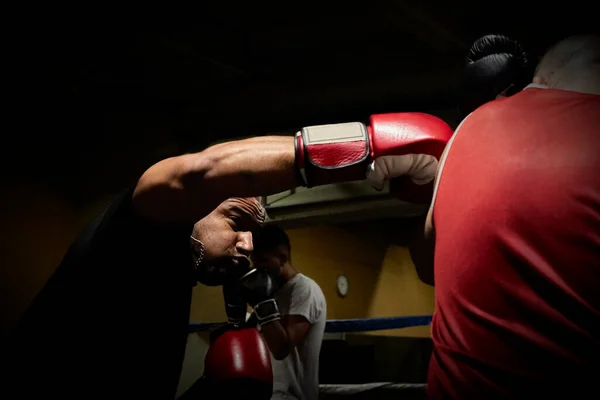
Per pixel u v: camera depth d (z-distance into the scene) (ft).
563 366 2.49
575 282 2.52
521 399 2.57
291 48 13.26
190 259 4.50
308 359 9.06
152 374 4.34
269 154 3.64
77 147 13.91
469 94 3.76
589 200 2.56
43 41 11.43
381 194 13.74
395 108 13.30
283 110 13.85
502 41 3.77
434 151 3.50
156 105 14.65
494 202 2.74
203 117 14.52
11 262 12.19
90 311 4.06
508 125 2.90
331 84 12.89
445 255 2.96
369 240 24.36
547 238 2.59
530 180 2.68
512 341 2.61
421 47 12.27
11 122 12.46
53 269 13.08
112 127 14.30
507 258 2.67
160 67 12.73
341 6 11.55
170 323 4.41
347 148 3.56
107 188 14.02
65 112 13.75
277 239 9.67
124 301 4.12
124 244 4.06
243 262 5.08
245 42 13.24
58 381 4.02
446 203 3.04
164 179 3.79
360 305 22.90
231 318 5.94
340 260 22.38
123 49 11.74
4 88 12.24
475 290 2.76
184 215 3.91
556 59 3.24
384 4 10.42
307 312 9.04
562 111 2.84
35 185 12.92
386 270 24.99
